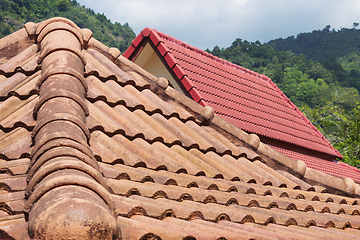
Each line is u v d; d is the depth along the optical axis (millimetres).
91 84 4219
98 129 3500
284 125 10516
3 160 2889
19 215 2127
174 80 9711
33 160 2439
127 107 4258
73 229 1553
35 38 4852
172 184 3158
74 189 1820
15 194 2383
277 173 4738
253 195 3596
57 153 2285
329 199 4320
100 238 1598
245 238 2354
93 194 1879
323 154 11062
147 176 3047
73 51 4211
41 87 3645
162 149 3836
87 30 5023
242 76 11500
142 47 9703
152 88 5090
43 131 2762
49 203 1708
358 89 114812
